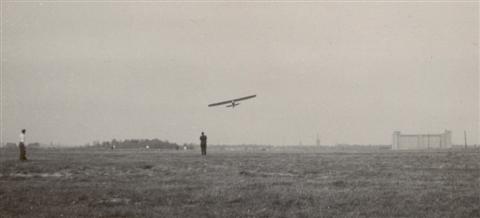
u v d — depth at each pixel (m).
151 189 22.00
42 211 17.31
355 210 17.38
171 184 23.86
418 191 21.23
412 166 34.91
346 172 30.03
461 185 23.30
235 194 20.52
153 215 16.77
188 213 17.02
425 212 17.06
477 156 49.22
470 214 16.81
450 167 33.62
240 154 58.09
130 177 27.14
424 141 94.25
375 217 16.42
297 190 21.50
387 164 37.19
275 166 35.16
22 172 30.14
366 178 26.42
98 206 18.31
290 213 17.02
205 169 32.44
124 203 18.89
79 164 36.16
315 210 17.42
